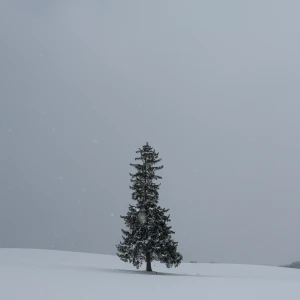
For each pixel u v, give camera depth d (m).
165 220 32.16
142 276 22.75
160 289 15.23
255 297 13.63
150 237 31.03
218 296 13.56
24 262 32.03
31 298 11.40
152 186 32.78
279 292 15.40
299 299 13.55
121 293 13.42
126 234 31.94
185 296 13.30
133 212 31.92
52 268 24.95
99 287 14.88
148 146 34.16
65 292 12.89
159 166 33.66
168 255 31.03
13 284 14.30
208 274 33.97
